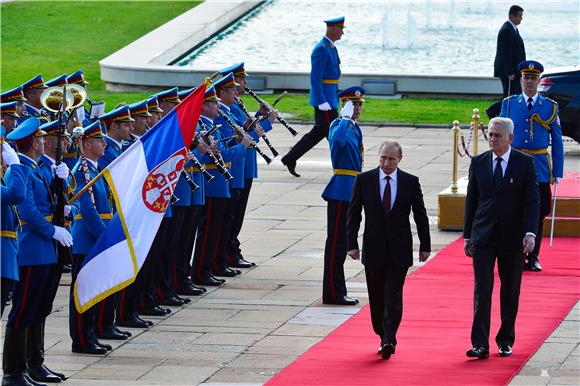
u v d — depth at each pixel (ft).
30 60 180.55
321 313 76.33
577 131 121.19
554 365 64.69
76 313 68.39
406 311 75.46
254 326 73.41
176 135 68.08
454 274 84.69
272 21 214.69
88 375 64.34
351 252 68.69
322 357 66.44
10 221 62.18
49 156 66.08
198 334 71.87
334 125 78.59
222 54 186.91
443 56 186.60
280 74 159.94
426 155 126.62
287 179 118.42
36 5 215.51
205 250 83.30
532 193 67.05
